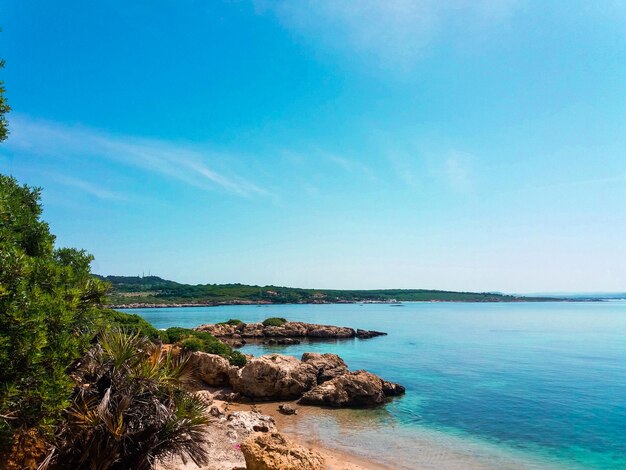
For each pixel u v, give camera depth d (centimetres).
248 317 13450
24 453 1052
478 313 17012
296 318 13400
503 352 6003
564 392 3562
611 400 3300
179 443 1215
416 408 3012
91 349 1261
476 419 2767
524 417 2831
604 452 2214
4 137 1131
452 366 4828
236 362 3850
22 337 893
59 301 1045
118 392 1209
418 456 2111
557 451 2227
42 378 959
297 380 3148
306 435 2359
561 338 7869
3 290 845
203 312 16588
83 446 1123
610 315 15550
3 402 859
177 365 1362
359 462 1991
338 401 2980
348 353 5944
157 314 15075
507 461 2081
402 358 5444
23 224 1227
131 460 1177
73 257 1390
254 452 1379
